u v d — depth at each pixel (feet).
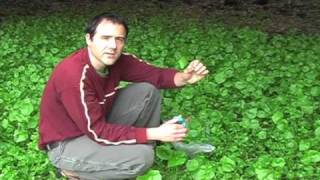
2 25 17.02
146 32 15.74
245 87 10.39
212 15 19.33
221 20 18.45
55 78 6.45
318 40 15.08
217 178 7.19
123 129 6.41
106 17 6.34
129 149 6.43
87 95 6.31
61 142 6.55
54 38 15.11
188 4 21.13
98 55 6.36
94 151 6.43
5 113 9.27
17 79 10.91
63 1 21.58
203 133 8.38
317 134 8.28
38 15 19.17
